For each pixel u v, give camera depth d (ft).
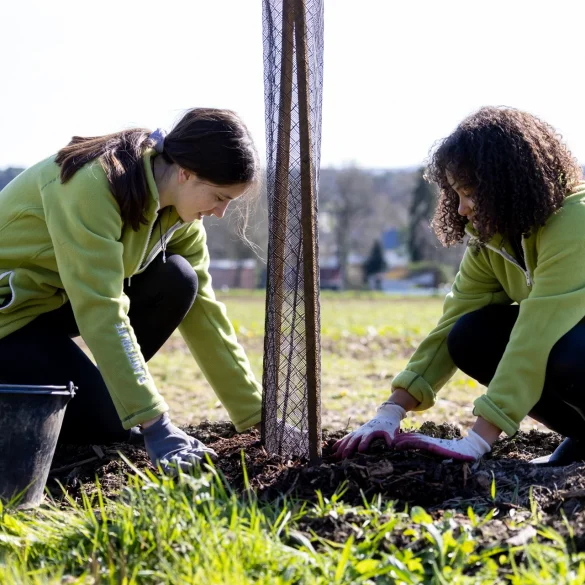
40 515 8.07
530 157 8.39
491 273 9.86
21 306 9.23
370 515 7.45
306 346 8.81
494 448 10.73
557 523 7.06
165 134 8.82
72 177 8.52
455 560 6.53
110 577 6.24
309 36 8.75
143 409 8.32
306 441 9.30
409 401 9.95
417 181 189.78
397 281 195.11
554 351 8.55
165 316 9.93
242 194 8.73
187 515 6.92
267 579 6.14
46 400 8.32
